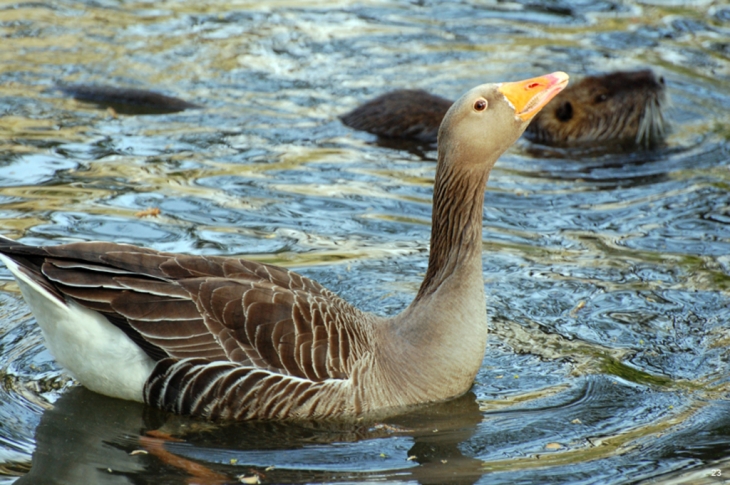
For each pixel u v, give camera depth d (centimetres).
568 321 1170
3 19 2433
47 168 1574
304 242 1350
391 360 975
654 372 1059
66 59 2167
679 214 1516
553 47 2359
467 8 2688
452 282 989
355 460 884
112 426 932
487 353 1099
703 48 2366
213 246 1317
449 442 921
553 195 1595
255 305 929
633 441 922
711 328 1154
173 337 914
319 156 1708
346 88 2089
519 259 1335
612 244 1397
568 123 1942
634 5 2705
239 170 1617
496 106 956
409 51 2331
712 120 1969
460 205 977
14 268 900
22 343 1075
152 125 1819
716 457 888
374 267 1280
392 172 1648
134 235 1337
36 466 861
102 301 909
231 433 929
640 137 1925
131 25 2453
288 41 2384
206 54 2264
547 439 928
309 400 934
